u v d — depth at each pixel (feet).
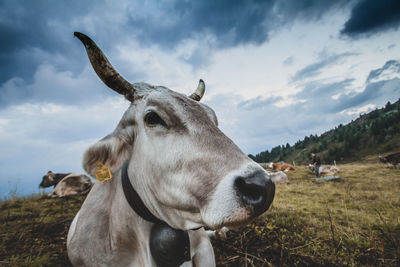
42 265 9.78
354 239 10.91
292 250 9.96
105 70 5.29
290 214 15.65
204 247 7.23
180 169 4.65
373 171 46.06
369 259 9.21
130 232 6.30
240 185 4.00
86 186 26.43
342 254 9.32
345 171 49.57
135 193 5.93
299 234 11.88
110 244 6.63
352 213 15.96
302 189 27.63
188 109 5.02
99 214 7.08
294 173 53.16
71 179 26.20
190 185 4.48
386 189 25.99
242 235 11.62
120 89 5.66
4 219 16.06
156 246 5.87
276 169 64.64
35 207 19.83
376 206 18.16
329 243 10.85
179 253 5.95
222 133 4.87
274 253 9.95
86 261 6.88
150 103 5.32
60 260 10.25
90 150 5.98
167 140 4.92
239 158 4.30
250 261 9.17
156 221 6.01
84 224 7.13
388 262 8.94
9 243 11.97
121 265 6.59
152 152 5.19
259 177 3.95
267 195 3.88
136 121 5.82
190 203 4.55
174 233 5.89
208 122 4.95
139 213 5.90
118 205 6.48
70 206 20.26
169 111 4.97
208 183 4.26
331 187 28.68
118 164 6.45
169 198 4.91
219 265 9.21
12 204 21.06
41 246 11.50
